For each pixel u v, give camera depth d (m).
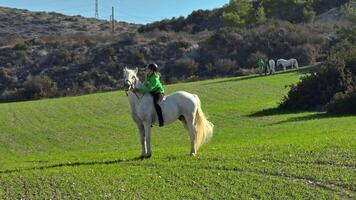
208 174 14.50
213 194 12.59
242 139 24.11
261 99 44.66
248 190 12.76
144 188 13.50
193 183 13.72
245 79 56.66
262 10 95.50
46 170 16.61
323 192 12.23
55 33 124.44
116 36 90.00
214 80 59.53
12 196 13.60
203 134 17.80
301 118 32.81
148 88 17.20
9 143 33.06
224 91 49.53
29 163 19.88
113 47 82.38
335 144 17.08
